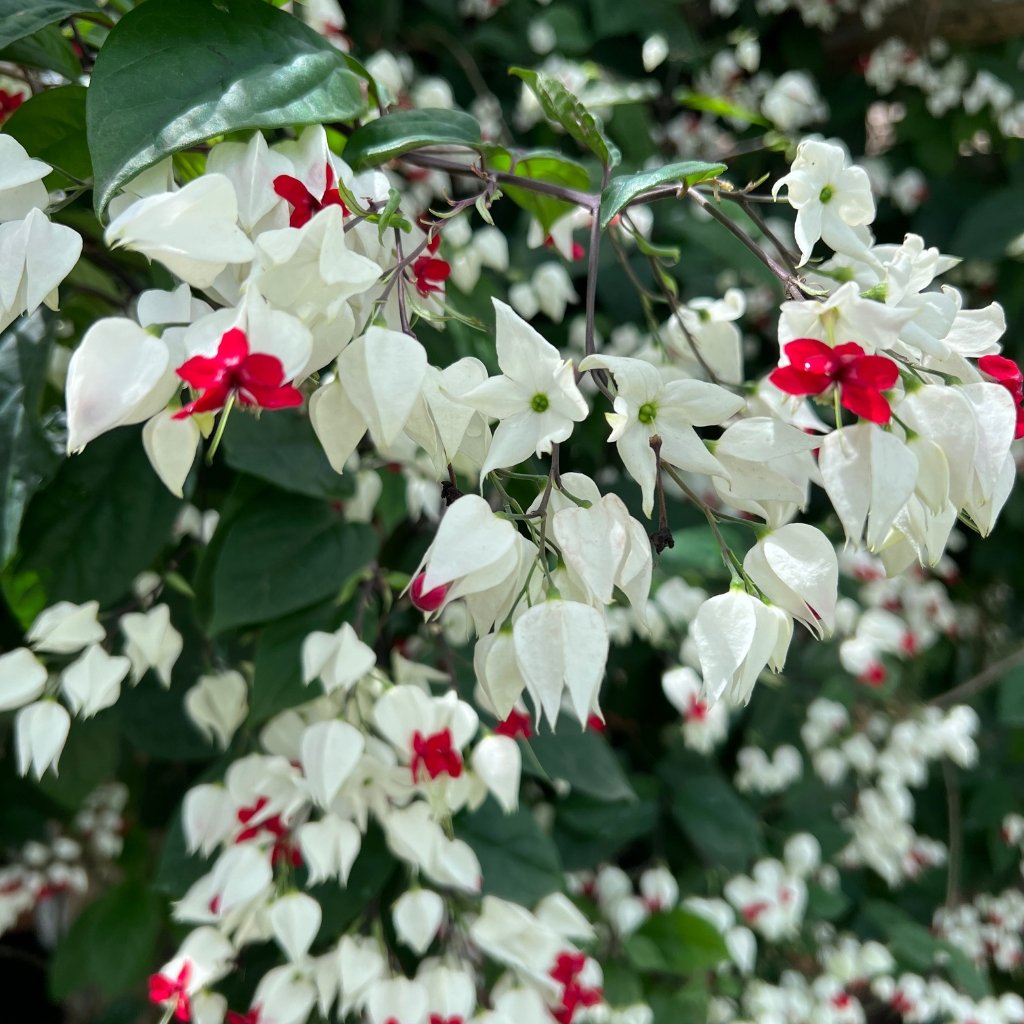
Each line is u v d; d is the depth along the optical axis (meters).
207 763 0.48
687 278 0.53
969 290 0.70
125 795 0.51
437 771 0.27
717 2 0.63
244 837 0.29
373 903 0.32
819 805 0.60
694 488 0.48
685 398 0.19
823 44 0.69
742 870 0.51
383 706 0.28
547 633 0.19
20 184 0.20
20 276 0.19
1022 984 0.71
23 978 0.72
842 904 0.56
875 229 0.70
